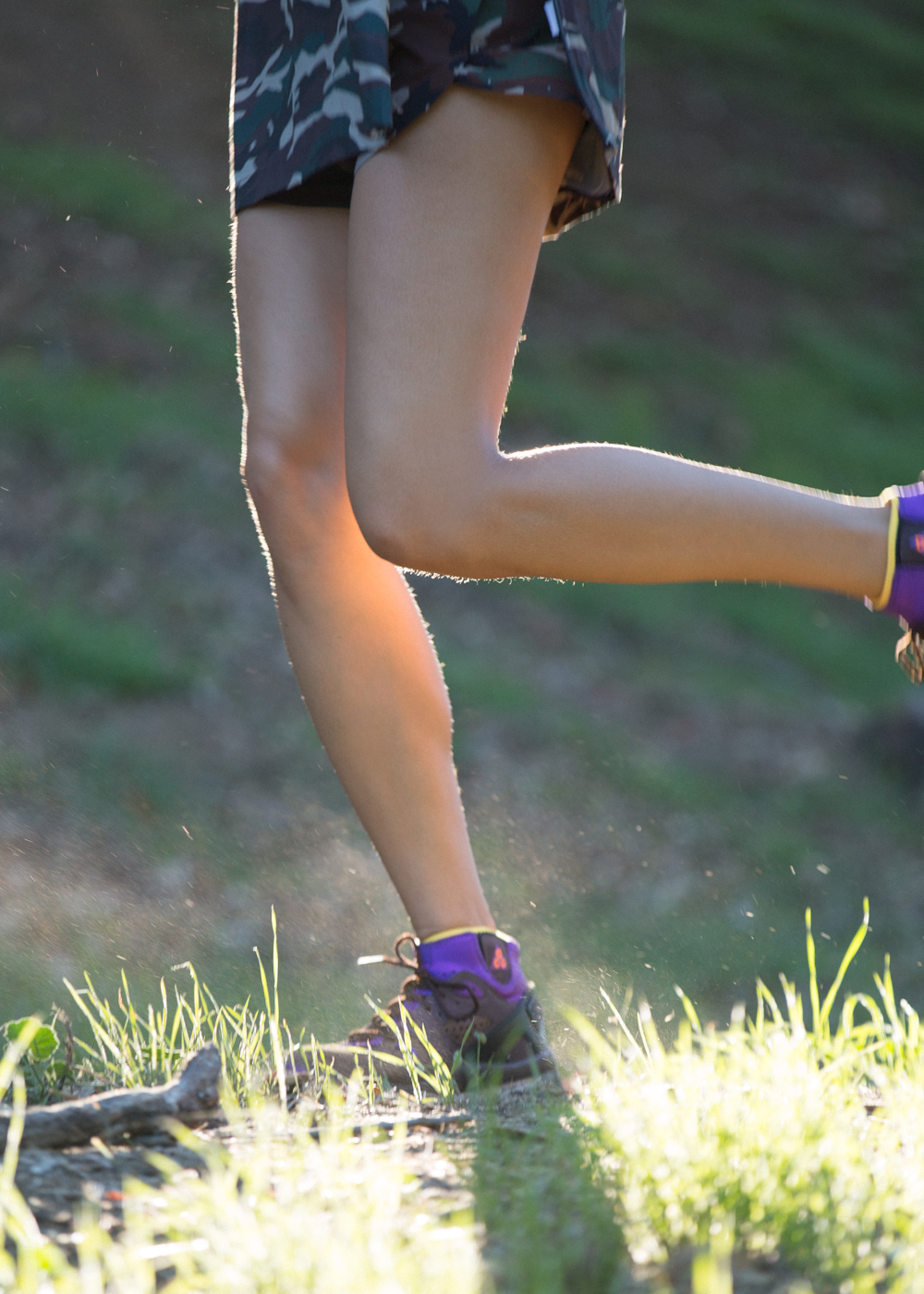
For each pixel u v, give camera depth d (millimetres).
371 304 2793
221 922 9312
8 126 22078
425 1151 2449
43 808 10539
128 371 17562
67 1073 3029
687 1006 3260
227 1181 2102
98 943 8727
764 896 11312
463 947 3270
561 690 14484
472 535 2783
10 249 19172
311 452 3213
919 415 23797
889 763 14141
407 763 3273
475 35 2779
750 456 20719
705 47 35594
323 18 3057
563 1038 5219
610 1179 2156
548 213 2955
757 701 15172
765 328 25141
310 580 3221
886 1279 1900
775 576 2928
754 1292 1863
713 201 29312
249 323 3264
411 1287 1753
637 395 21516
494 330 2816
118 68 24891
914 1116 2611
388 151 2824
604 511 2801
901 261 29234
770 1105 2469
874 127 34562
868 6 42750
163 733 12000
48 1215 2113
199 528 15172
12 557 13938
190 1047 3291
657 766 13211
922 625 2943
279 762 11938
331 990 8164
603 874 11109
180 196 21844
